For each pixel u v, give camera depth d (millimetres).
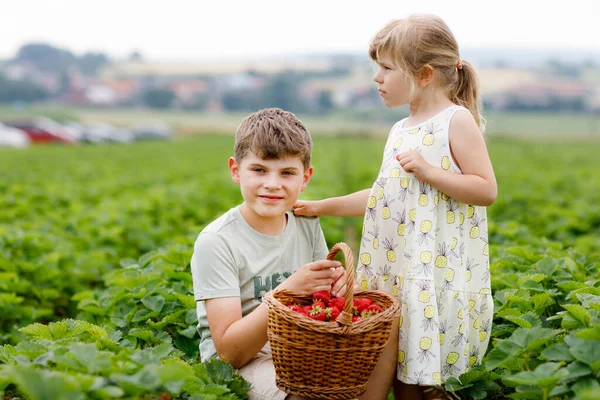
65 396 2465
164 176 19375
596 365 2893
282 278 3797
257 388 3410
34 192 13398
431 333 3385
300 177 3648
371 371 3254
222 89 188875
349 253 3141
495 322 4414
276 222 3799
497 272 5230
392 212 3588
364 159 28688
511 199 12922
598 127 106500
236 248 3658
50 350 3133
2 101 176000
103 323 4773
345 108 162750
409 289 3441
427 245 3436
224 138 71438
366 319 3104
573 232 9516
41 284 6504
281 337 3125
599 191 15469
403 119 3840
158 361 3043
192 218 10516
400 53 3516
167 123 114312
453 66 3598
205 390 3115
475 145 3488
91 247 8266
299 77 197250
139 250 8641
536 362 3482
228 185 14430
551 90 167875
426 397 3516
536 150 42219
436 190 3477
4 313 5641
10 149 41312
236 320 3508
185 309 4395
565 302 4281
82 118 122812
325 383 3146
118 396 2684
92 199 13750
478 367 3590
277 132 3529
